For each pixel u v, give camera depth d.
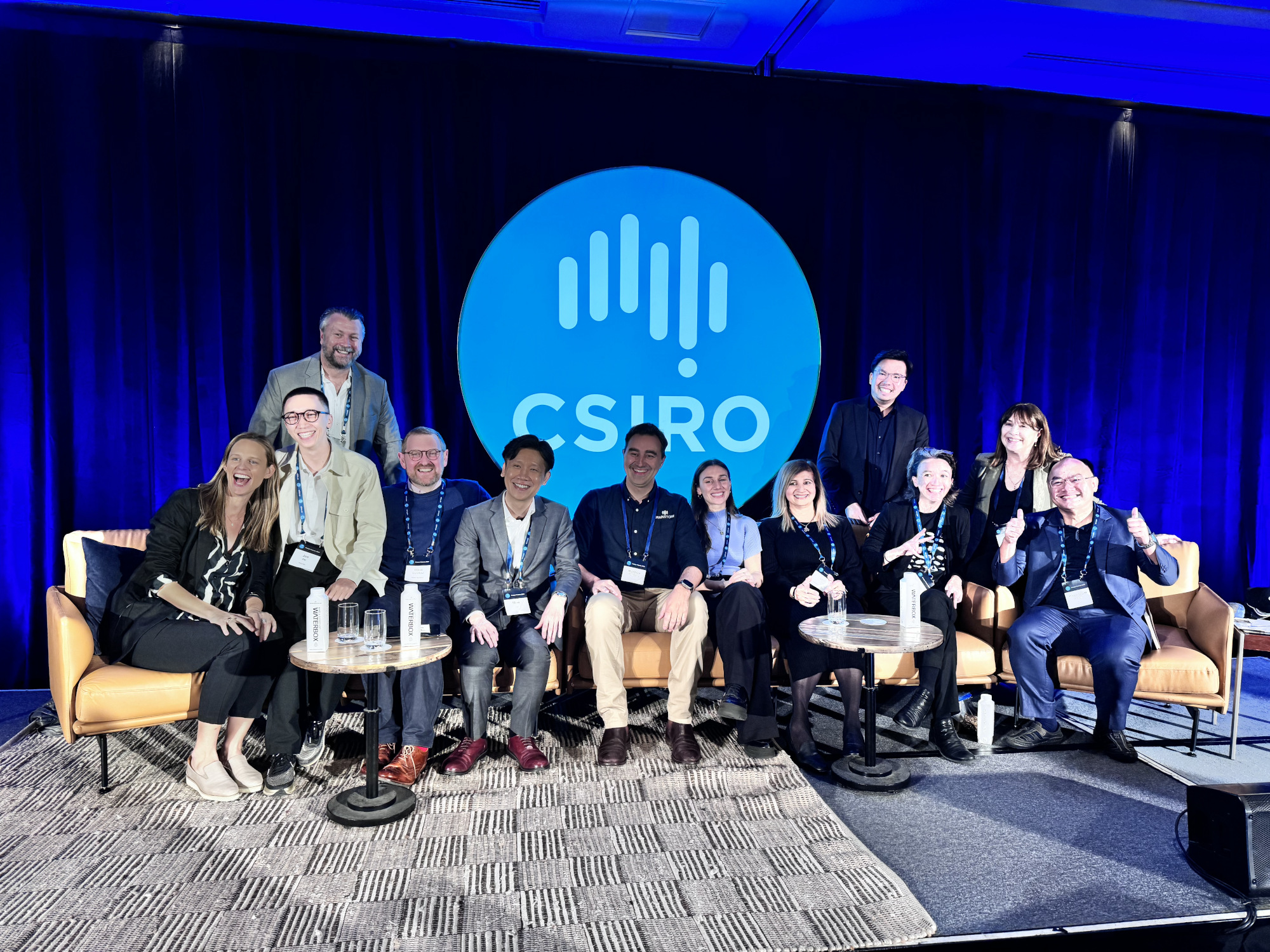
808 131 4.52
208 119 4.01
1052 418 4.83
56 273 3.94
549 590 3.27
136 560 3.11
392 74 4.15
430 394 4.24
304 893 2.19
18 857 2.36
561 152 4.32
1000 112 4.68
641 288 4.40
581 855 2.40
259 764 3.02
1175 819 2.67
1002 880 2.29
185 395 4.04
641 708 3.71
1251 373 5.11
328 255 4.13
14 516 3.98
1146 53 4.29
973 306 4.69
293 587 3.02
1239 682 3.19
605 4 3.84
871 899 2.15
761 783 2.89
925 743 3.35
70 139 3.93
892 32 4.10
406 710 2.94
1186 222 4.96
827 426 4.27
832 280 4.57
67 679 2.70
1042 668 3.30
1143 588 3.62
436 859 2.38
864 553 3.64
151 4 3.90
